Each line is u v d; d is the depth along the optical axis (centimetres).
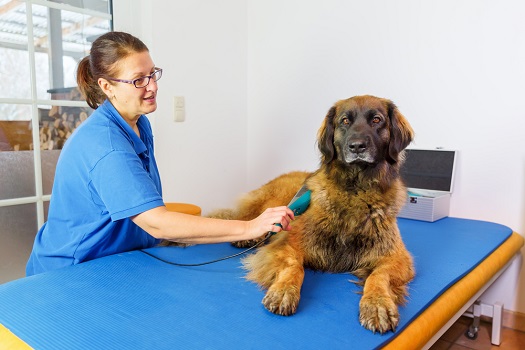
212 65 336
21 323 118
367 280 144
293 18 331
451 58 264
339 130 173
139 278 154
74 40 275
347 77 309
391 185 170
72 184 159
